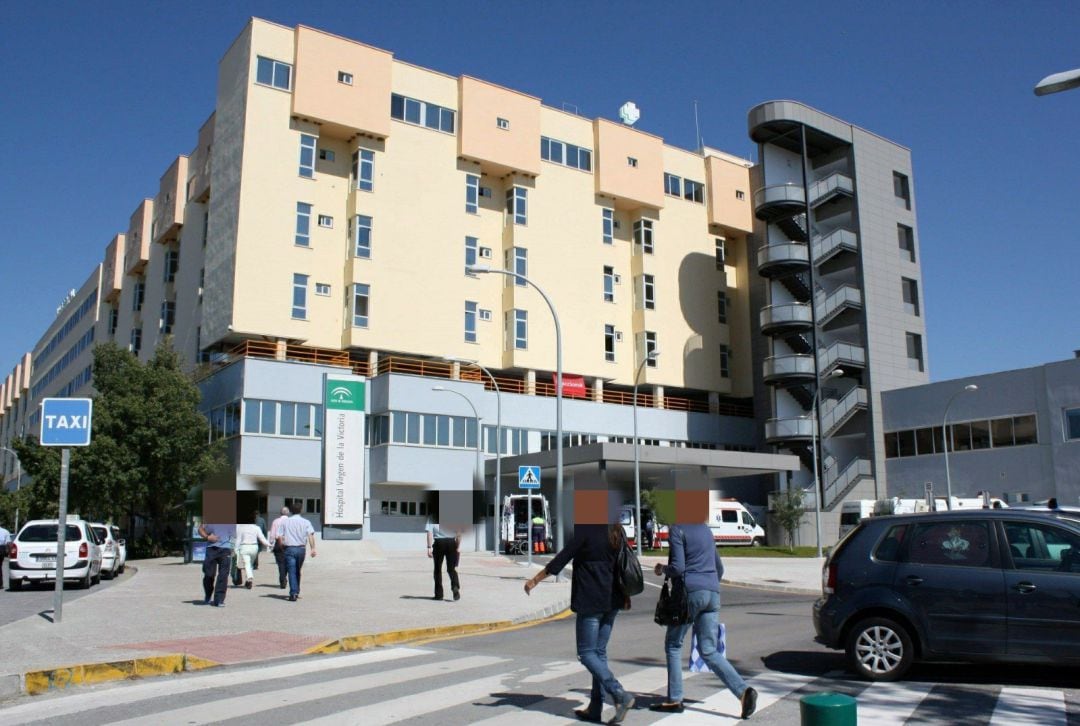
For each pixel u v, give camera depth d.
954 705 7.81
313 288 45.03
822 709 4.50
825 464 49.94
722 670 7.46
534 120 52.44
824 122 52.97
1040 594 8.45
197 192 50.41
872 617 9.08
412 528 44.81
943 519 9.12
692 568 7.64
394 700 8.14
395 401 43.69
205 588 16.23
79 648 10.62
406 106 48.62
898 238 54.97
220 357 44.66
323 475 41.12
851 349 50.97
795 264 51.75
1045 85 12.40
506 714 7.54
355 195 46.19
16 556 22.53
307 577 24.03
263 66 44.56
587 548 7.27
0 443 109.00
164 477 39.03
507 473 45.53
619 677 9.45
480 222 50.84
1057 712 7.50
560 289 52.81
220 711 7.69
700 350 58.41
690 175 60.16
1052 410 42.56
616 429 53.53
